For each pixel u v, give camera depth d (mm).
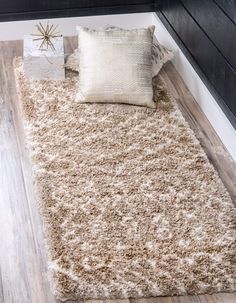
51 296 2262
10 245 2467
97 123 3102
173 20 3635
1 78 3512
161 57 3529
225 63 2926
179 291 2262
